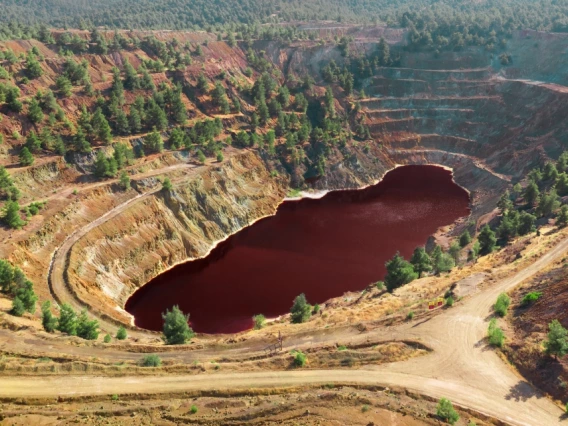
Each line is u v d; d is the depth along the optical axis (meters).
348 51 195.88
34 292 72.56
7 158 102.88
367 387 50.06
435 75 187.25
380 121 176.25
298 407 45.97
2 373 50.12
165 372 52.28
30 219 88.69
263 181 136.75
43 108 114.81
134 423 43.44
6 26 169.50
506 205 109.19
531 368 51.41
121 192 106.06
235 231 117.38
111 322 74.31
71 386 49.25
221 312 85.12
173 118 135.88
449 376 51.69
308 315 71.56
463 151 167.25
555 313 56.56
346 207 134.75
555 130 141.25
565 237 82.12
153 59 159.00
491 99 173.12
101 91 130.38
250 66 181.50
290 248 110.06
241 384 50.28
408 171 163.25
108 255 92.06
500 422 45.44
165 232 104.00
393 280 80.38
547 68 175.12
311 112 171.00
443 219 126.06
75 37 145.25
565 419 45.62
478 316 62.12
